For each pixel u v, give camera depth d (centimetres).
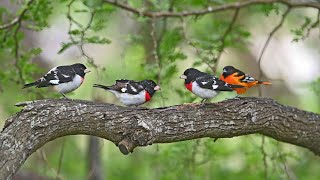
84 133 876
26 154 826
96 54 1870
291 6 1306
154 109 906
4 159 803
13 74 1288
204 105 937
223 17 1555
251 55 2192
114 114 875
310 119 1030
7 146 812
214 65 1243
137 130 876
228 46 1384
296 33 1298
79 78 964
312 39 2016
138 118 883
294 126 1012
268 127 988
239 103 959
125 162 1850
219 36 1366
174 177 1581
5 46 1266
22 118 834
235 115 948
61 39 1736
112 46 1841
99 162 1538
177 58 1307
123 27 1558
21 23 1279
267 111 977
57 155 1800
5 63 1381
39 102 853
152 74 1264
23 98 1302
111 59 1859
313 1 1403
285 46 2209
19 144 819
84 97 1658
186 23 1412
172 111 912
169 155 1398
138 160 1836
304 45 2038
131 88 955
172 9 1330
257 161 1520
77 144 1911
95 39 1170
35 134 834
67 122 855
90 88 1606
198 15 1305
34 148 835
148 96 967
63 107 855
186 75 991
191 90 988
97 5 1155
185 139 923
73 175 1767
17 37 1275
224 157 1641
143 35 1407
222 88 970
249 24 1862
